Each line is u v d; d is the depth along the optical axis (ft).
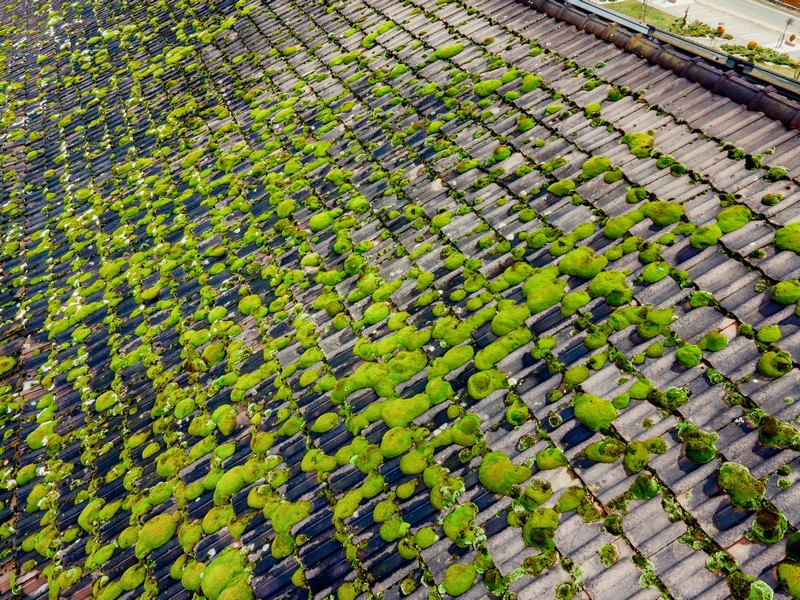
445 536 15.78
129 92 41.93
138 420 23.22
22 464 23.62
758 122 20.89
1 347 28.96
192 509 19.61
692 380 16.11
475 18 32.14
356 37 35.27
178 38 44.57
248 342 23.49
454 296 20.84
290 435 19.86
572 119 24.32
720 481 14.17
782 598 12.30
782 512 13.30
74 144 40.11
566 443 16.20
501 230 22.00
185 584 17.84
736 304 16.94
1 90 48.96
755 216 18.49
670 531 13.98
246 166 31.35
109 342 26.89
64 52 50.14
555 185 22.17
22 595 19.86
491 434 17.15
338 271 24.04
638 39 25.48
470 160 25.08
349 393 19.89
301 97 33.35
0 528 22.04
